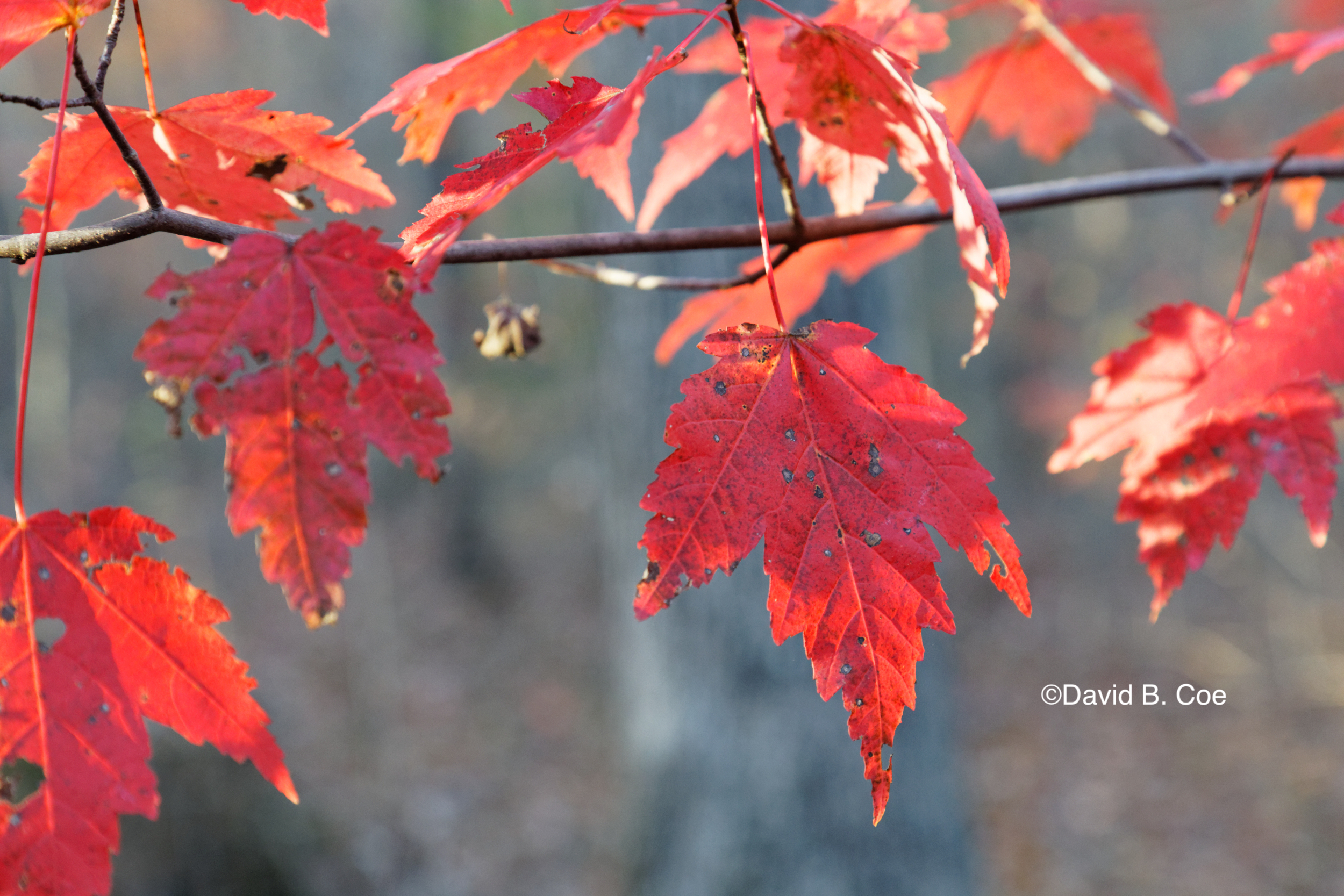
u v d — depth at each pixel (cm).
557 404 1480
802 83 114
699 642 421
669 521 89
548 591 1338
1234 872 740
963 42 796
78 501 1342
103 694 95
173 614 95
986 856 785
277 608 1239
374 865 702
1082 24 202
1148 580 1298
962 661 1158
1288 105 737
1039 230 1455
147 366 83
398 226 1284
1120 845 786
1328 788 814
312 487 84
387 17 1218
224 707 96
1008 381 1526
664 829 437
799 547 89
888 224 135
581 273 148
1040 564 1384
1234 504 133
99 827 93
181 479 1458
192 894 543
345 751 902
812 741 414
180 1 1121
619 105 87
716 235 128
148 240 1425
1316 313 131
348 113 1347
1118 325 1361
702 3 363
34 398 1328
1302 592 1164
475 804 834
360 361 86
